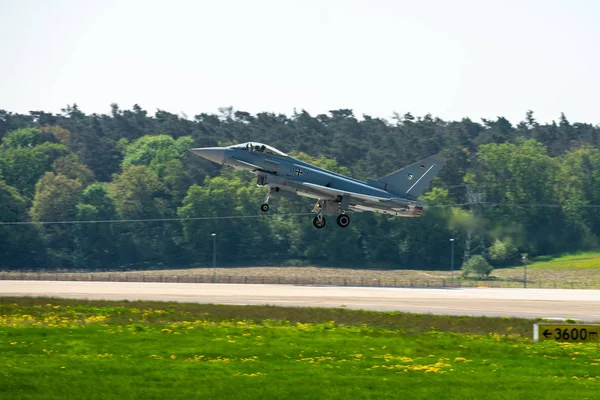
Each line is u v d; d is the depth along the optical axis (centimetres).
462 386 7438
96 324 11912
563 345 10525
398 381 7569
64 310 14112
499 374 8088
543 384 7581
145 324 12100
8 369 7638
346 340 10400
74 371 7656
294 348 9531
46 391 6912
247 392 7012
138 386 7150
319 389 7175
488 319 13700
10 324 11625
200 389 7088
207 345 9556
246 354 8969
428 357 9206
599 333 10994
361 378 7662
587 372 8350
